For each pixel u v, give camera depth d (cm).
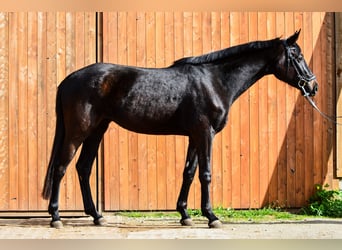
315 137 844
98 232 677
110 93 678
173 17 824
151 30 822
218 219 705
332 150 845
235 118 834
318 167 842
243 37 831
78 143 682
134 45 820
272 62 712
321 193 832
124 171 821
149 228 703
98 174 816
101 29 820
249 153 836
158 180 825
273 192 839
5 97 807
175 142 827
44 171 813
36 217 812
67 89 682
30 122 810
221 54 704
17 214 812
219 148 833
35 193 812
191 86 686
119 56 819
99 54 818
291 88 839
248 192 835
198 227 710
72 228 706
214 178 832
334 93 843
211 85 689
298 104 841
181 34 825
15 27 807
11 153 809
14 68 807
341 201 817
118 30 819
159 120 687
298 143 842
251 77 711
